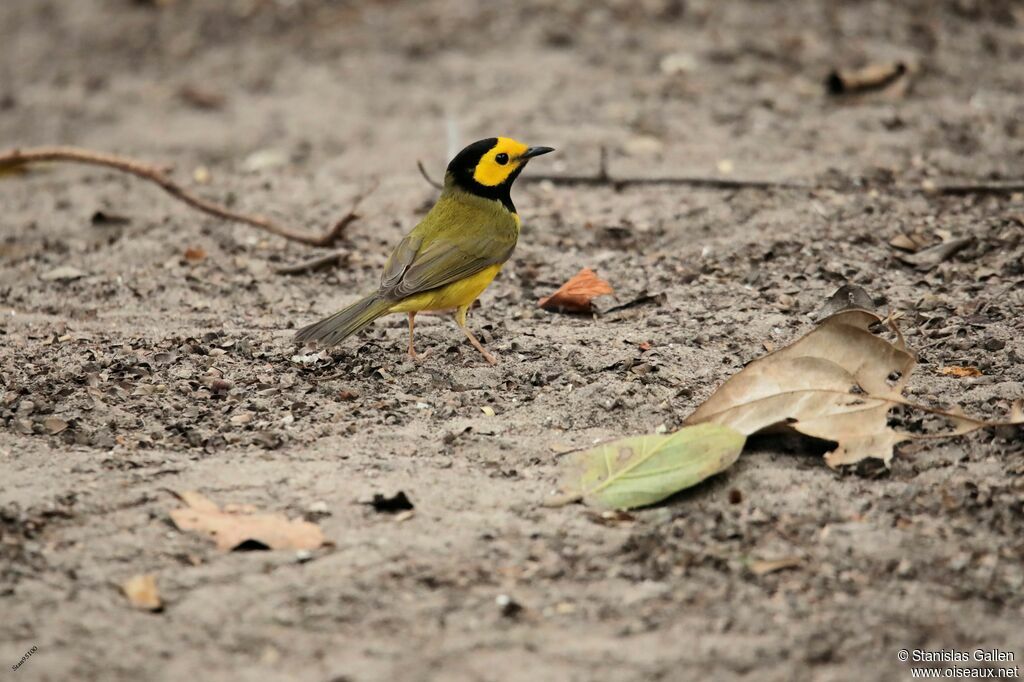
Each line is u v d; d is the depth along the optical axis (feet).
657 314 39.45
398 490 27.73
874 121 58.34
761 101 62.08
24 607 24.12
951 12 73.92
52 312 42.24
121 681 21.99
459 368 35.53
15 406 32.96
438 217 37.11
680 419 31.68
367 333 39.11
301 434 31.73
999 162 52.19
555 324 39.34
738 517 27.14
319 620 23.75
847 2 75.56
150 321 40.86
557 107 63.62
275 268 45.60
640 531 26.78
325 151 61.11
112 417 32.53
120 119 69.21
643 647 22.77
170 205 54.24
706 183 51.29
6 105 72.49
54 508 27.71
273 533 26.55
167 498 28.32
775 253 43.91
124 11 88.22
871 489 28.07
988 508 26.96
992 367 33.63
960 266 41.68
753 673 21.99
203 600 24.40
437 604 24.21
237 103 70.44
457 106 65.57
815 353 30.04
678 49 70.33
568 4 78.54
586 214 49.55
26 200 56.39
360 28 80.02
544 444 30.86
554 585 24.79
